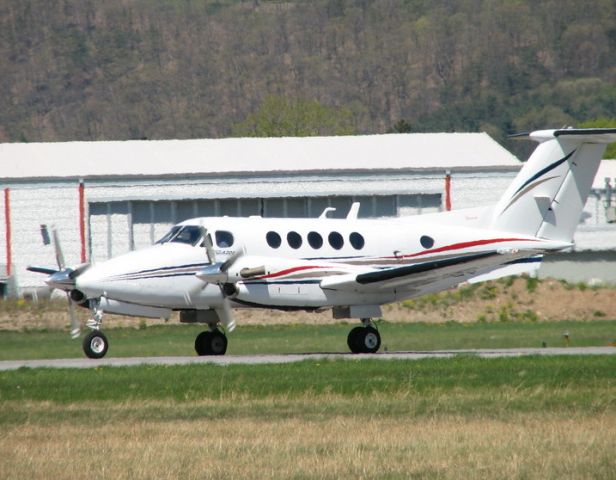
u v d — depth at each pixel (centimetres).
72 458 4538
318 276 8300
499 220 9162
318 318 13512
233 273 7981
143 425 5259
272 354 8975
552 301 14588
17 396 6128
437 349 9400
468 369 7056
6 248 16238
